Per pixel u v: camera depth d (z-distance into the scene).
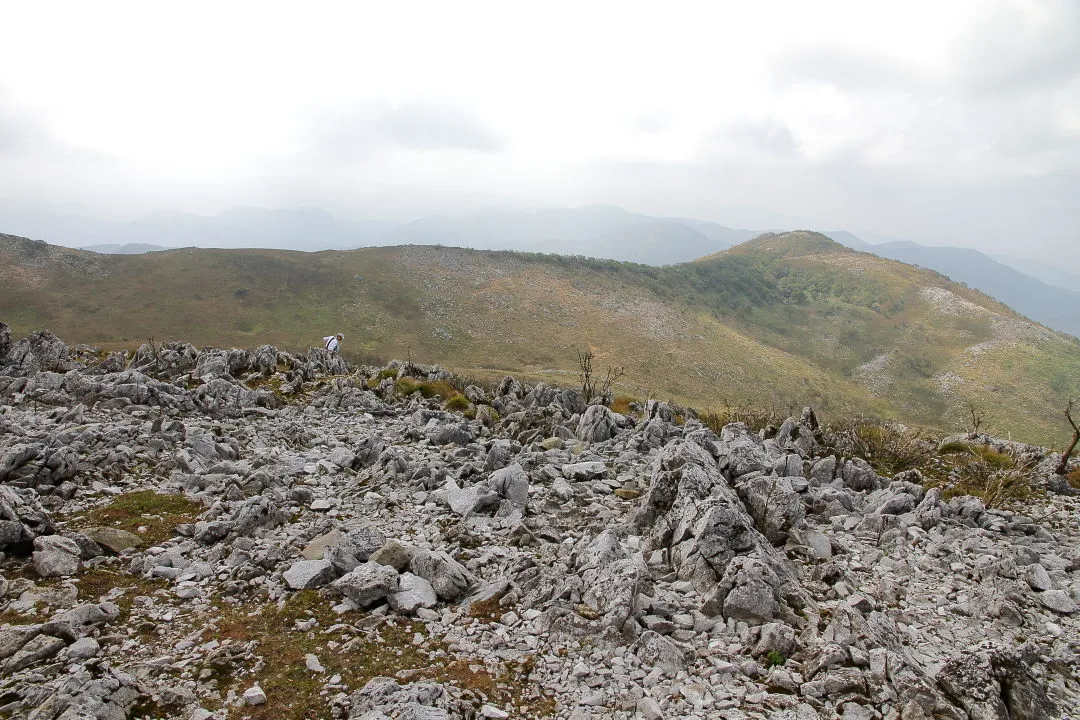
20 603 12.28
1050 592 14.44
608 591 12.91
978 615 13.84
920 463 30.97
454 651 11.67
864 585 15.04
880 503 20.81
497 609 13.23
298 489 20.09
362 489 21.61
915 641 12.71
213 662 10.91
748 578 12.97
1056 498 24.88
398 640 12.01
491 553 15.98
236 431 28.75
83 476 19.94
